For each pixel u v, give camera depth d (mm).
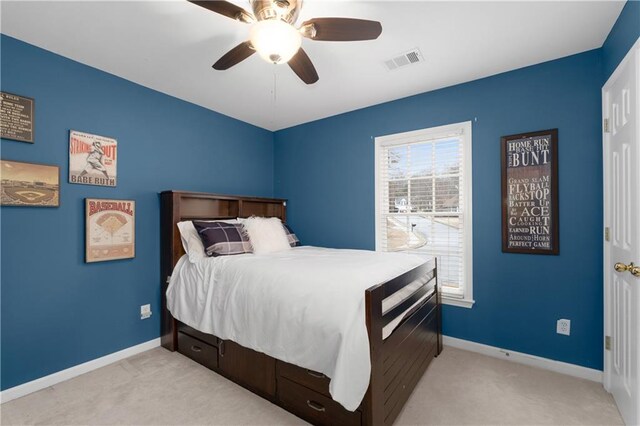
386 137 3082
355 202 3326
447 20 1804
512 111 2420
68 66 2217
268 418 1747
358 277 1700
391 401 1667
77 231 2258
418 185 2941
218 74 2492
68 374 2182
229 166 3494
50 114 2121
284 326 1697
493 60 2273
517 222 2395
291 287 1752
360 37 1518
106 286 2418
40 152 2072
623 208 1730
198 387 2066
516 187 2398
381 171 3162
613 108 1894
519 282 2398
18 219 1979
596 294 2102
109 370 2305
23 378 1990
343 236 3420
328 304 1569
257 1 1371
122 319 2512
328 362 1507
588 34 1941
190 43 2037
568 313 2203
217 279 2215
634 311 1552
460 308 2662
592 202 2113
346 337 1454
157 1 1636
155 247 2748
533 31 1911
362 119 3260
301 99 3018
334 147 3490
